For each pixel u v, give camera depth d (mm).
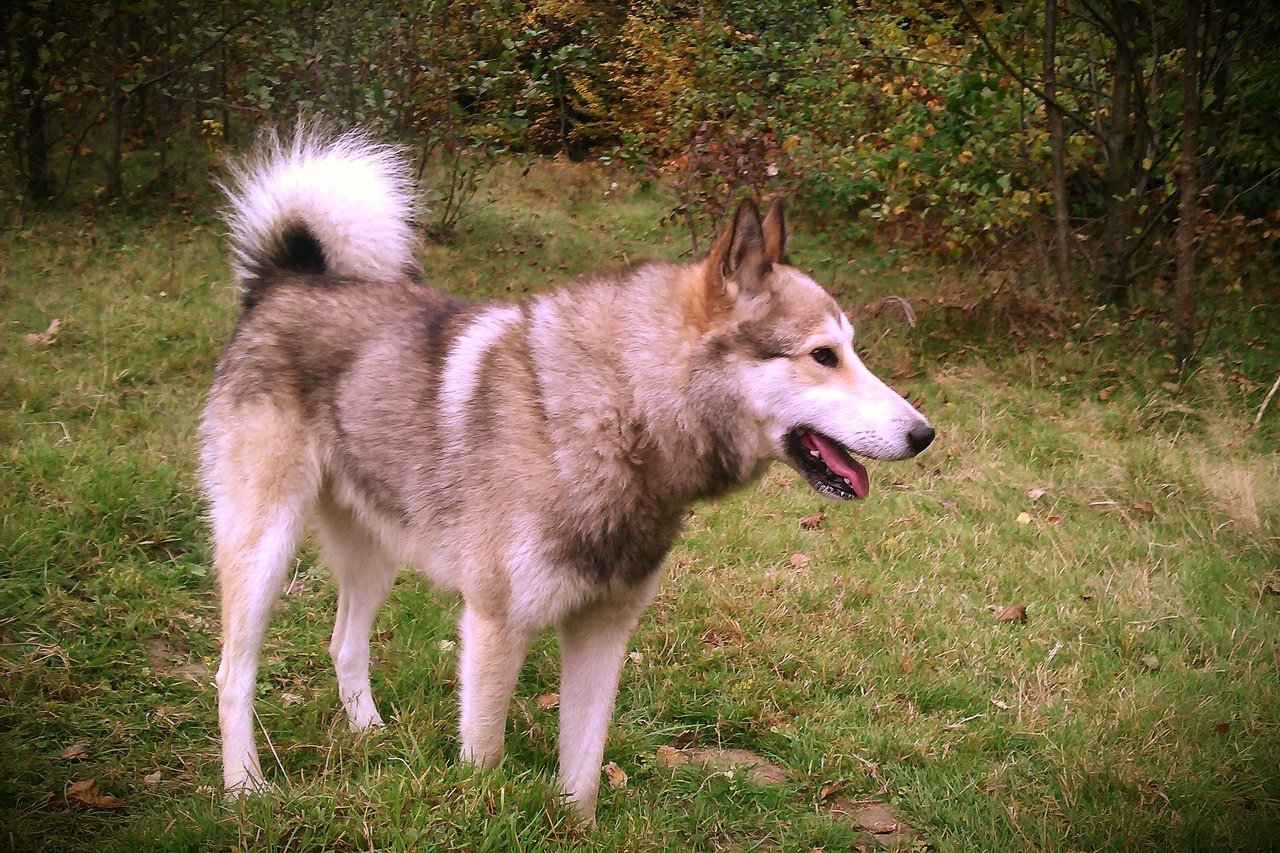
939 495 5895
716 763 3576
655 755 3637
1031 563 5176
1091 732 3809
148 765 3270
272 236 3898
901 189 8562
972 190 8305
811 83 9961
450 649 4102
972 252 9781
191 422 5410
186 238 8680
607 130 16406
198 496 4762
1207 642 4574
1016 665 4273
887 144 9031
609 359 3039
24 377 5586
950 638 4434
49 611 3926
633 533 3061
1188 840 3293
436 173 11602
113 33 10102
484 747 3094
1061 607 4762
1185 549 5395
